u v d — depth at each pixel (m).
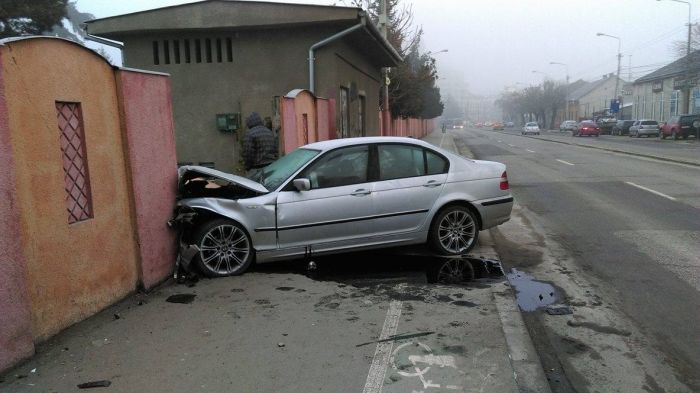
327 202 6.26
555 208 10.62
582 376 3.93
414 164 6.77
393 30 28.80
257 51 14.01
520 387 3.61
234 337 4.38
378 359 3.98
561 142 37.66
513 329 4.55
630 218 9.34
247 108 14.19
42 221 4.11
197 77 14.24
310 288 5.65
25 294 3.86
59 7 25.94
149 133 5.54
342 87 15.26
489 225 7.16
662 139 41.25
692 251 7.15
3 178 3.59
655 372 3.99
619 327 4.79
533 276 6.30
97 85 4.77
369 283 5.88
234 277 6.02
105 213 4.89
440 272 6.32
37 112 4.02
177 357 4.02
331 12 13.20
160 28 13.64
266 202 6.07
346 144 6.52
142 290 5.43
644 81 62.53
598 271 6.44
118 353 4.07
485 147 33.38
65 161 4.39
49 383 3.63
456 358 4.00
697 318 4.97
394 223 6.60
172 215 5.99
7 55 3.72
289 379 3.70
